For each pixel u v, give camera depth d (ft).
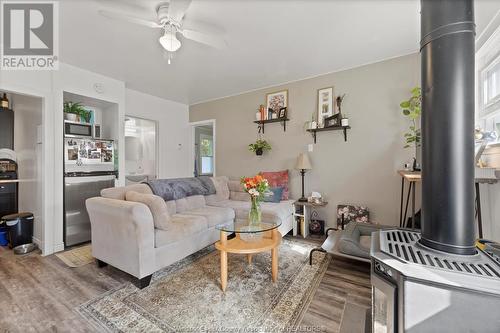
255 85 12.80
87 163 10.25
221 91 13.80
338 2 6.10
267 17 6.70
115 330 4.66
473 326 2.75
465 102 3.23
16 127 11.23
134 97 13.58
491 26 6.55
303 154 11.06
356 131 10.38
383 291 3.39
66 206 9.47
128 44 8.16
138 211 6.03
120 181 11.52
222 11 6.40
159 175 14.99
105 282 6.53
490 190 6.57
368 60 9.78
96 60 9.41
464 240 3.29
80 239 9.89
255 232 6.66
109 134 11.91
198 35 6.48
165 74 11.07
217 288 6.19
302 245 9.50
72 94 10.01
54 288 6.23
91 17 6.63
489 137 6.30
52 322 4.89
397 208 9.52
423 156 3.63
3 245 9.68
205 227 8.39
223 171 14.92
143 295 5.88
